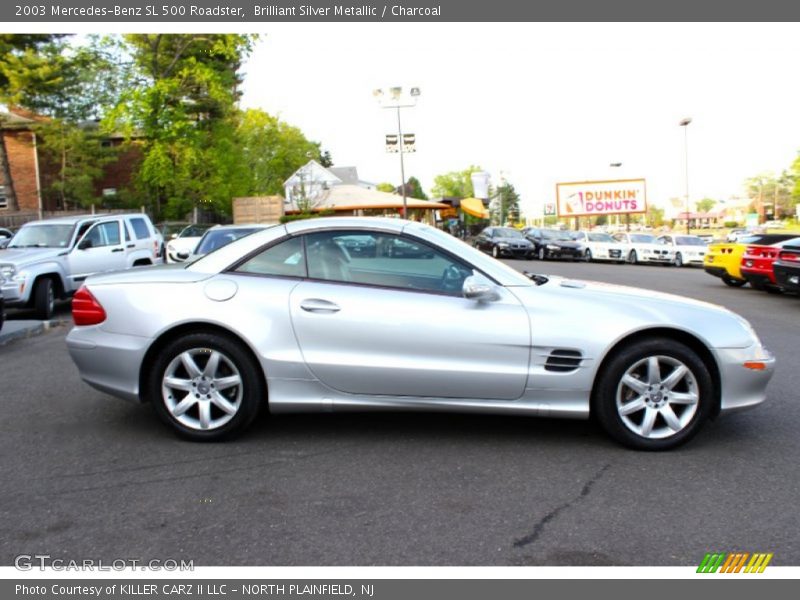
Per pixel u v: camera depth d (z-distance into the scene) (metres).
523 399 4.27
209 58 28.89
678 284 18.59
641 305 4.30
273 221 31.66
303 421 4.89
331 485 3.73
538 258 35.91
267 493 3.63
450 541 3.11
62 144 31.27
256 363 4.34
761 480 3.81
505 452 4.26
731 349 4.23
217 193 29.92
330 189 37.62
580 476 3.86
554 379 4.21
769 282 14.73
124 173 36.75
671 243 30.77
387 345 4.24
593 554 2.99
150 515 3.37
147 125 27.19
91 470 3.97
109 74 29.50
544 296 4.30
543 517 3.34
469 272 4.37
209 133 30.67
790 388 5.97
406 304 4.26
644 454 4.22
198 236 20.42
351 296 4.28
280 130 48.84
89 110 30.92
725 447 4.36
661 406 4.23
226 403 4.34
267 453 4.24
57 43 28.36
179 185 28.34
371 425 4.80
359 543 3.09
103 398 5.64
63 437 4.59
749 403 4.32
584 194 49.47
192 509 3.44
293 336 4.27
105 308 4.39
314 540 3.12
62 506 3.48
